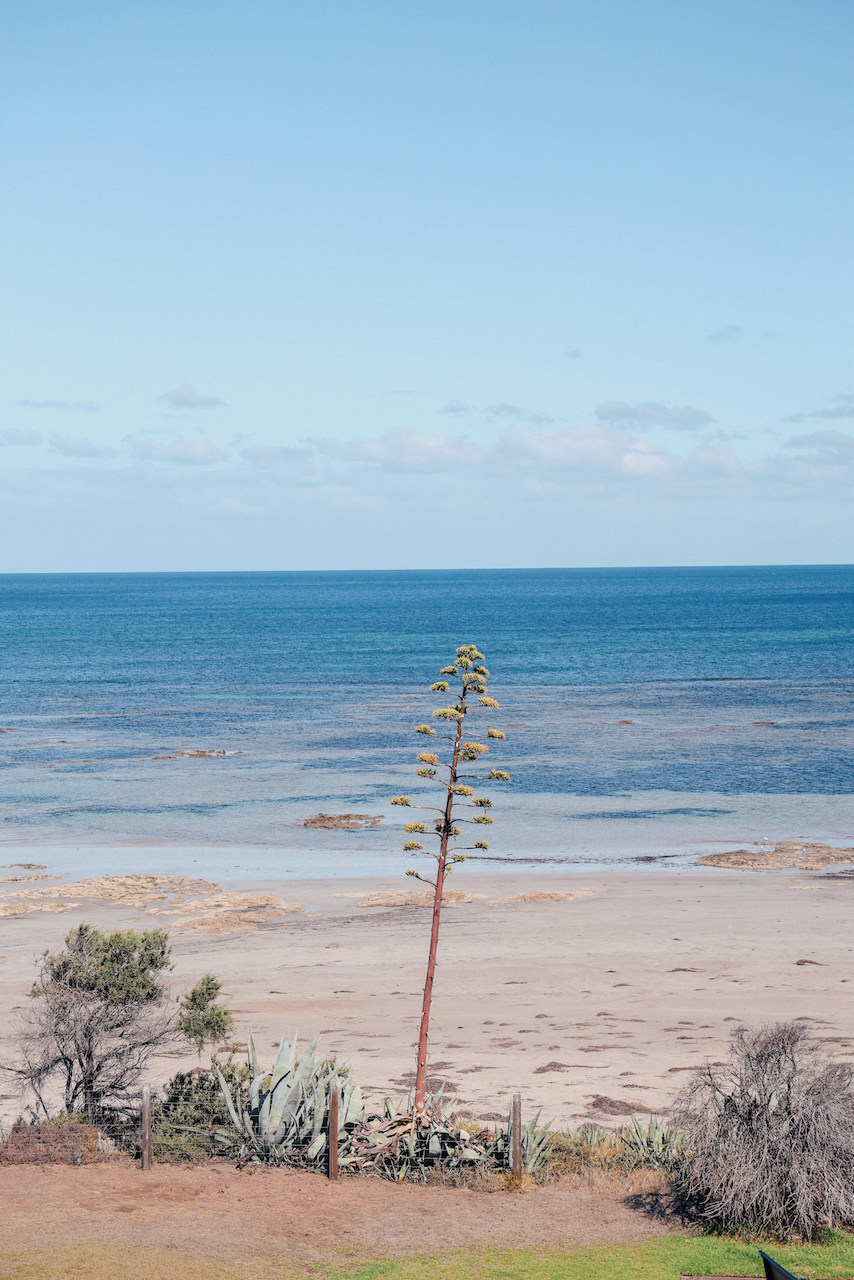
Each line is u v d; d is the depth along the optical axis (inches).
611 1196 558.3
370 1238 496.1
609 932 1316.4
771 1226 512.4
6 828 2042.3
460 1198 550.6
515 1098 590.6
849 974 1139.9
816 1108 523.2
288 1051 638.5
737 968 1165.1
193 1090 644.1
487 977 1141.7
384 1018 1007.0
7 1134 639.1
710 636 6845.5
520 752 2832.2
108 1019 653.3
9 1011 995.3
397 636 7081.7
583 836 1924.2
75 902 1499.8
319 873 1680.6
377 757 2792.8
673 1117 647.1
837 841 1870.1
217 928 1349.7
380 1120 630.5
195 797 2317.9
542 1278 457.7
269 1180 566.3
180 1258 461.4
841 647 6043.3
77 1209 511.5
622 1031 963.3
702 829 1973.4
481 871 1679.4
